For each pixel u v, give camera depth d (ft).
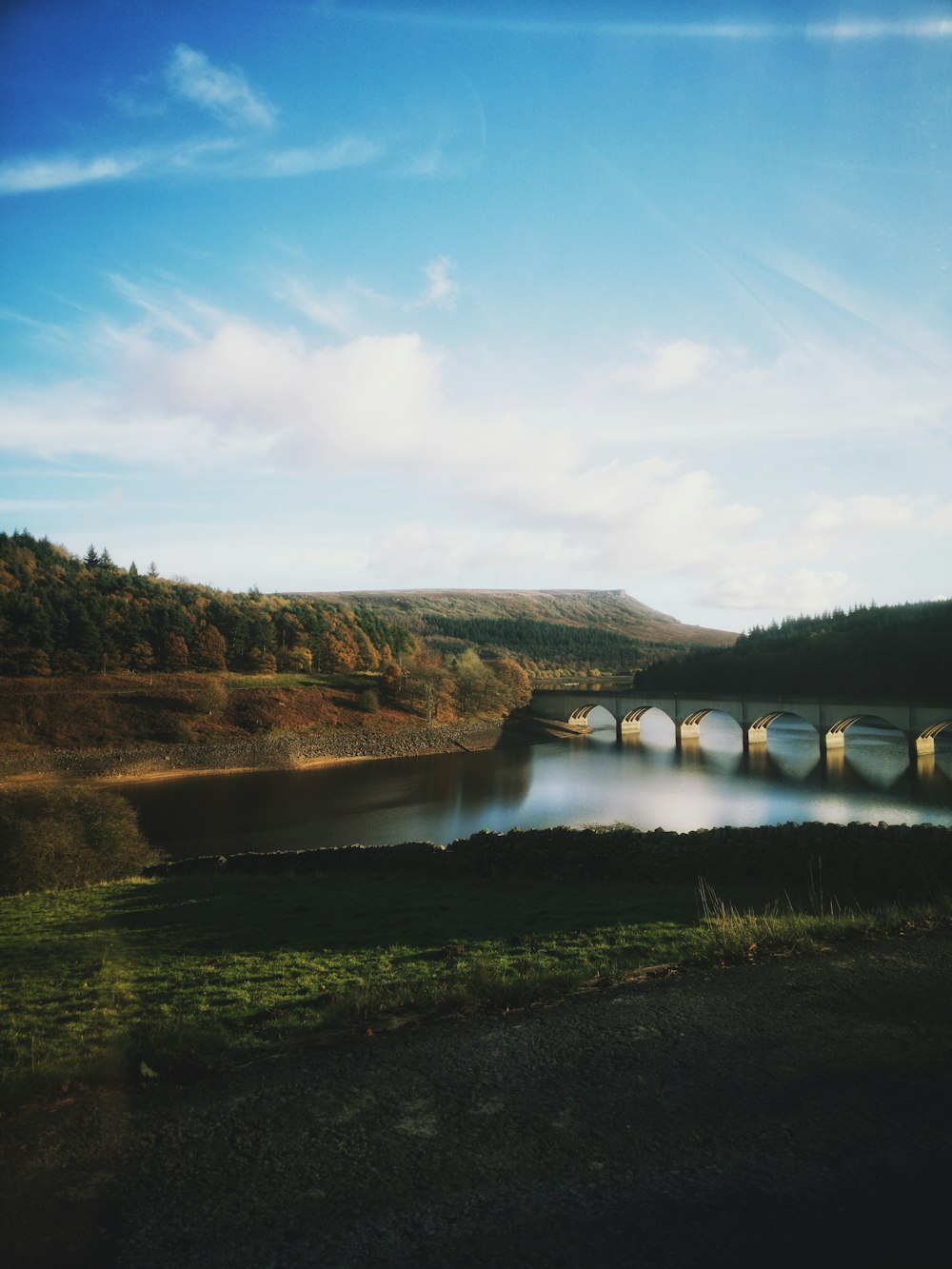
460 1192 19.17
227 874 120.88
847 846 75.05
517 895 80.84
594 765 380.37
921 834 72.33
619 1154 20.77
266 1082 25.70
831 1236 17.21
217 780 348.79
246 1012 38.60
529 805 277.64
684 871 81.82
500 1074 25.93
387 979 44.24
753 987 34.09
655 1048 27.71
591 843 89.86
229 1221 18.11
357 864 108.58
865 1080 24.85
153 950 63.00
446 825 247.91
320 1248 17.11
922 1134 21.40
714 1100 23.68
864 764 354.33
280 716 451.12
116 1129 22.74
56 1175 20.25
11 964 60.13
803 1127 21.94
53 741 377.50
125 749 378.94
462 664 571.69
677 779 329.72
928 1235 17.16
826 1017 30.40
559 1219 17.99
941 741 414.62
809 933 42.52
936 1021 29.63
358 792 314.14
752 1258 16.56
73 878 128.36
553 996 33.78
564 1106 23.53
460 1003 32.60
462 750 450.71
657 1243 17.08
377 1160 20.66
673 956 41.68
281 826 252.01
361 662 610.24
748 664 620.90
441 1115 23.16
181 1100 24.62
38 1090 25.40
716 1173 19.76
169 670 511.40
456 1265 16.47
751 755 405.80
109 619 510.17
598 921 59.82
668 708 493.36
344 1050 28.30
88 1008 43.19
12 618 466.29
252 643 558.15
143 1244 17.29
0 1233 17.76
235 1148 21.47
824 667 547.49
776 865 77.71
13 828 127.34
